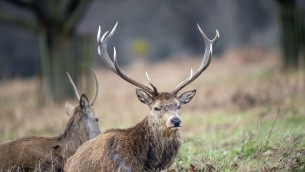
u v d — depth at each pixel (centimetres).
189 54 13750
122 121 3547
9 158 2195
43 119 3691
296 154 2003
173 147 1905
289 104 3259
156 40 14038
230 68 7588
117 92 5284
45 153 2250
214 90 4334
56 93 4912
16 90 6681
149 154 1891
